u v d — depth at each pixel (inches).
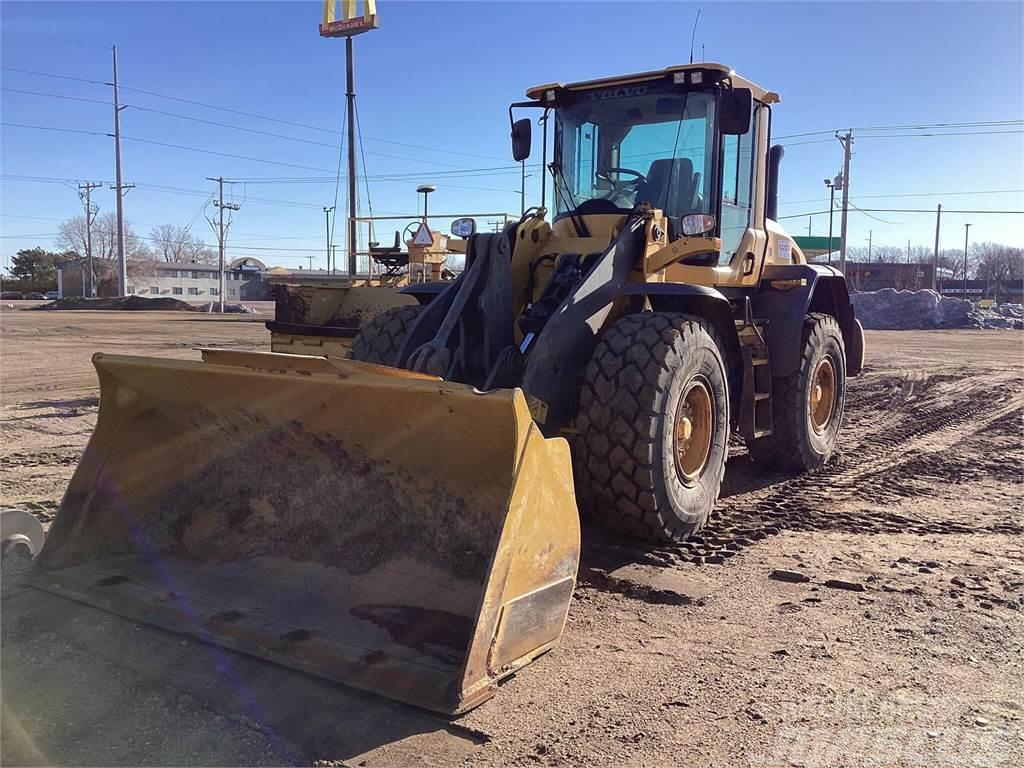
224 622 127.3
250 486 157.6
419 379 123.3
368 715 107.4
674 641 133.6
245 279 3705.7
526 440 115.0
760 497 229.5
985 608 148.3
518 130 231.5
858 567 170.7
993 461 277.9
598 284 177.0
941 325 1337.4
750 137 232.4
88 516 152.9
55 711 107.1
